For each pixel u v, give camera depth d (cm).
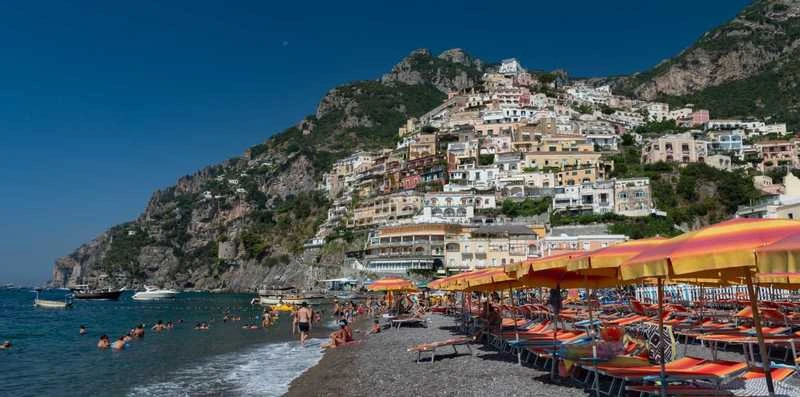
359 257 14725
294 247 19688
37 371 3019
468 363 2345
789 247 826
